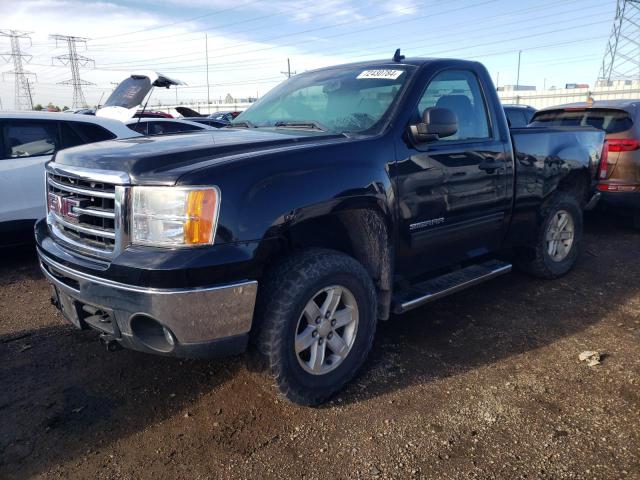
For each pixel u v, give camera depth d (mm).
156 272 2406
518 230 4539
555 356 3625
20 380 3326
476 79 4121
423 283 3838
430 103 3682
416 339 3908
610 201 6977
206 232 2494
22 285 5121
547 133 4715
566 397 3115
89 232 2750
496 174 4074
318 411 2998
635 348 3725
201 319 2510
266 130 3650
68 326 4145
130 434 2791
